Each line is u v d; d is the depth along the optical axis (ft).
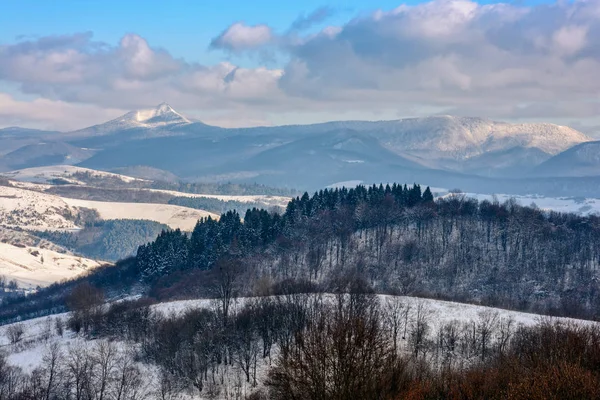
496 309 470.80
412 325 413.39
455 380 235.61
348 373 186.50
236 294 494.18
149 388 372.17
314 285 534.37
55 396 345.51
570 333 289.33
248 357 379.76
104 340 474.08
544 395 195.62
